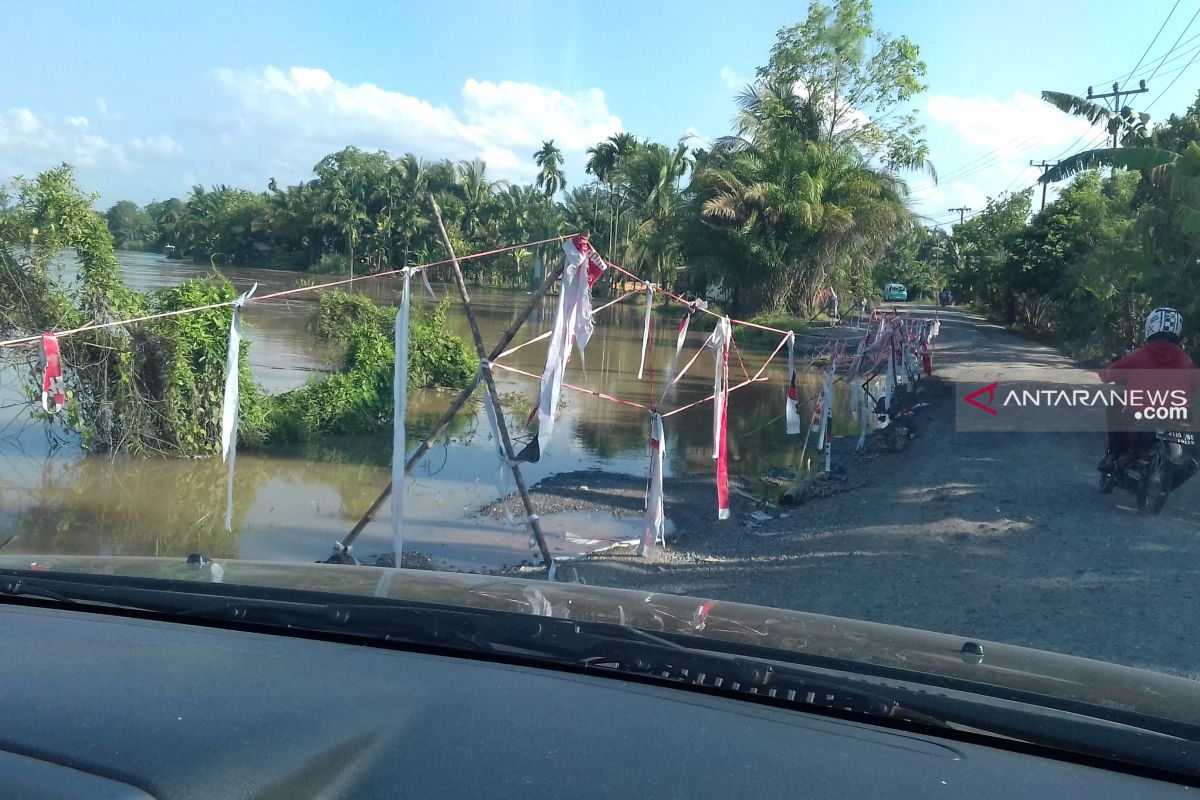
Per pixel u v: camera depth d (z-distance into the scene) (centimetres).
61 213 1055
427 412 1506
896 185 3738
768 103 3797
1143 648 500
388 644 233
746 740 182
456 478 1064
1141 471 773
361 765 157
